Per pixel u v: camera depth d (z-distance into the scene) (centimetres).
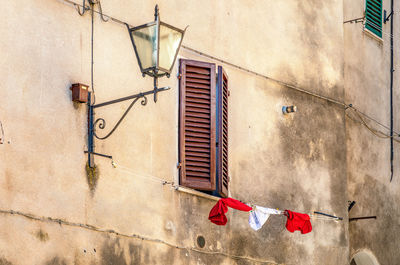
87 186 1098
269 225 1389
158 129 1220
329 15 1584
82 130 1104
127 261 1137
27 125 1036
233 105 1355
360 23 1706
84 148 1103
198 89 1284
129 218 1151
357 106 1670
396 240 1731
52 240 1042
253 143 1379
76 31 1117
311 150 1493
